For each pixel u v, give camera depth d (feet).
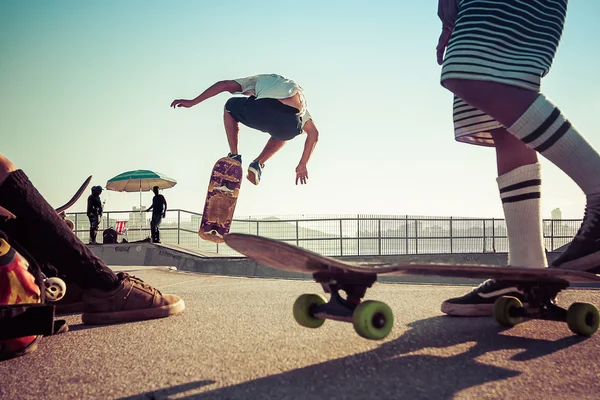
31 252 6.88
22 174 6.30
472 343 6.33
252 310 9.75
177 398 4.33
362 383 4.65
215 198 14.74
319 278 5.74
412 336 6.79
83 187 8.07
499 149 8.87
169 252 46.75
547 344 6.26
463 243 56.34
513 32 7.52
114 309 8.34
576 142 7.49
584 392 4.39
